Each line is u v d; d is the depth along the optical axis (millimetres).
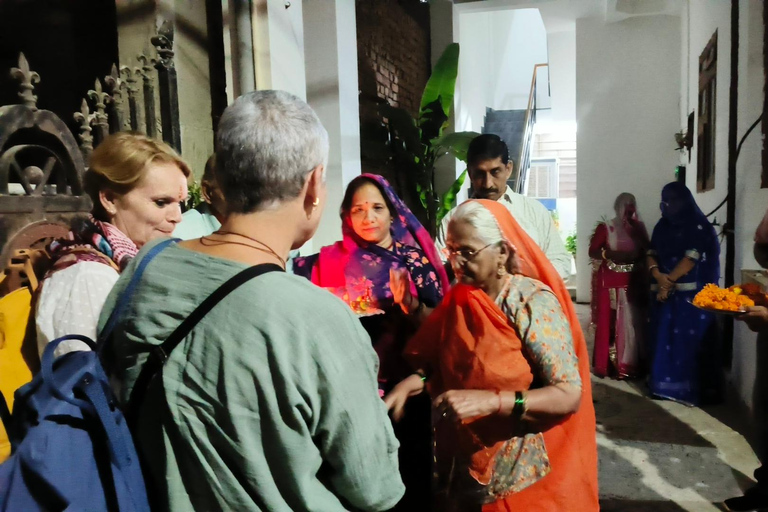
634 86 7148
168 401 880
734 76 4055
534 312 1457
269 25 3230
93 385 917
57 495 869
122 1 2998
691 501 2826
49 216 2020
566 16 7523
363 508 958
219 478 875
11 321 1434
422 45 7344
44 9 3285
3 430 1333
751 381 3664
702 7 5336
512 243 1521
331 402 874
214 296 884
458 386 1530
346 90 3789
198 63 3152
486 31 10836
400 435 2064
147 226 1500
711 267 4137
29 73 1973
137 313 929
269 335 854
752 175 3678
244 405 855
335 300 939
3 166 1888
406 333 2051
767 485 2654
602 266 4863
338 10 3643
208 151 3244
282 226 963
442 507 1623
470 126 8781
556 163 12047
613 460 3291
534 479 1501
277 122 931
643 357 4820
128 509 882
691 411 4035
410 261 2078
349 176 3846
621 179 7285
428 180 6086
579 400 1451
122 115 2477
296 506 897
